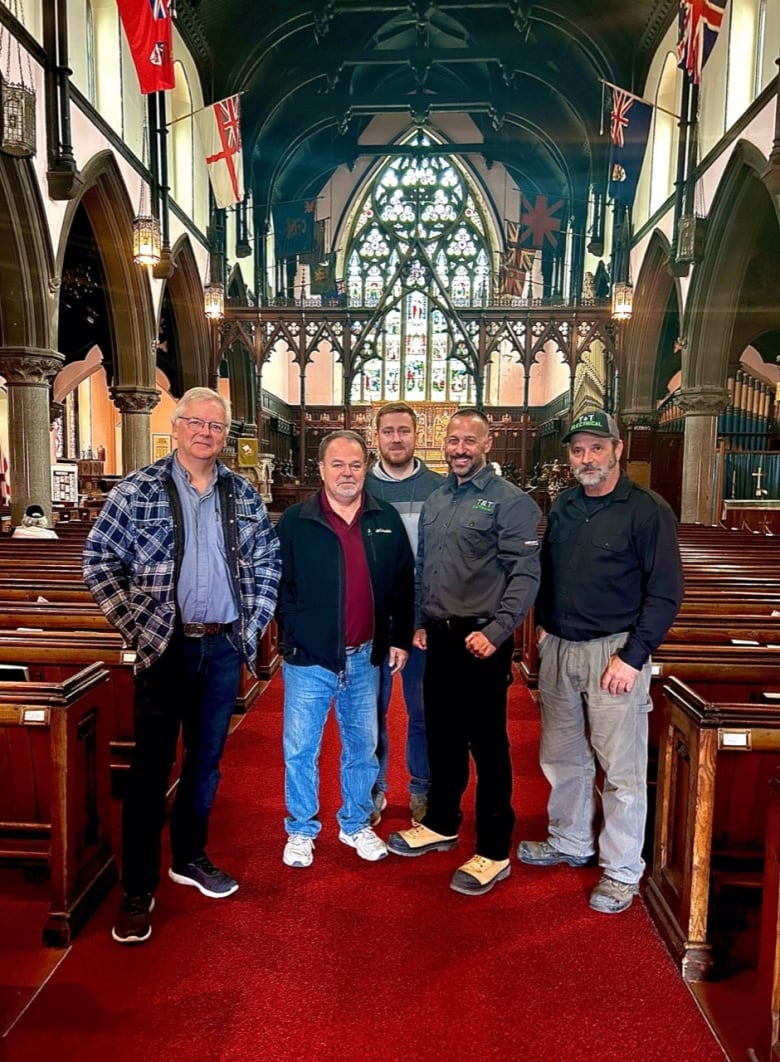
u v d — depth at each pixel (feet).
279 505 51.06
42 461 30.50
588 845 9.65
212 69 49.93
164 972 7.43
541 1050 6.53
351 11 52.29
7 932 8.05
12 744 8.23
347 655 9.32
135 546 7.89
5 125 25.38
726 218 35.32
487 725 8.93
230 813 11.11
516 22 50.83
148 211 40.11
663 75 44.24
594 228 57.11
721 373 39.14
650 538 8.37
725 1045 6.62
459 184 80.48
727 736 7.34
